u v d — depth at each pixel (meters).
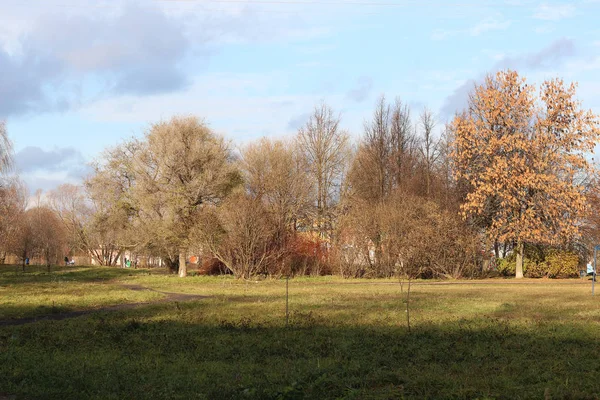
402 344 14.55
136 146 52.88
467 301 25.67
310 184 54.78
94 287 36.62
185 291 33.81
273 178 51.47
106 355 13.10
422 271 44.59
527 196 43.22
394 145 56.19
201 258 51.94
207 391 9.61
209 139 49.31
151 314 22.05
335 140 57.72
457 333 16.23
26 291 33.06
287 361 12.52
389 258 44.59
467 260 43.47
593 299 26.58
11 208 49.12
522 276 44.38
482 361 12.31
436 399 9.05
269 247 45.34
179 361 12.48
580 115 42.59
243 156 52.78
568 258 44.12
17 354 13.12
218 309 23.36
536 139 42.59
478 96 45.75
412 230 43.84
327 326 18.05
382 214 44.91
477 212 43.97
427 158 58.47
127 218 51.62
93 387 9.84
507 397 9.18
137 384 10.12
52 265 77.00
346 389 9.48
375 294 30.12
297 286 37.19
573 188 42.19
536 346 13.97
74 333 16.78
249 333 16.88
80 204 77.50
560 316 20.20
